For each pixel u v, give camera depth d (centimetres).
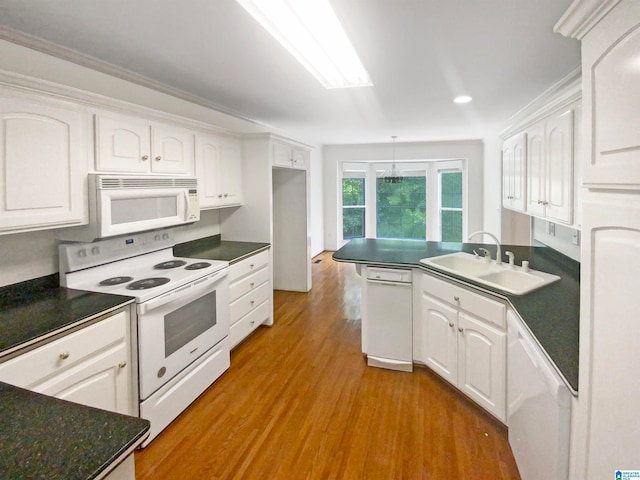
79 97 192
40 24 181
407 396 251
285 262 506
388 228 770
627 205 83
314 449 201
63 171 187
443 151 678
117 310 190
